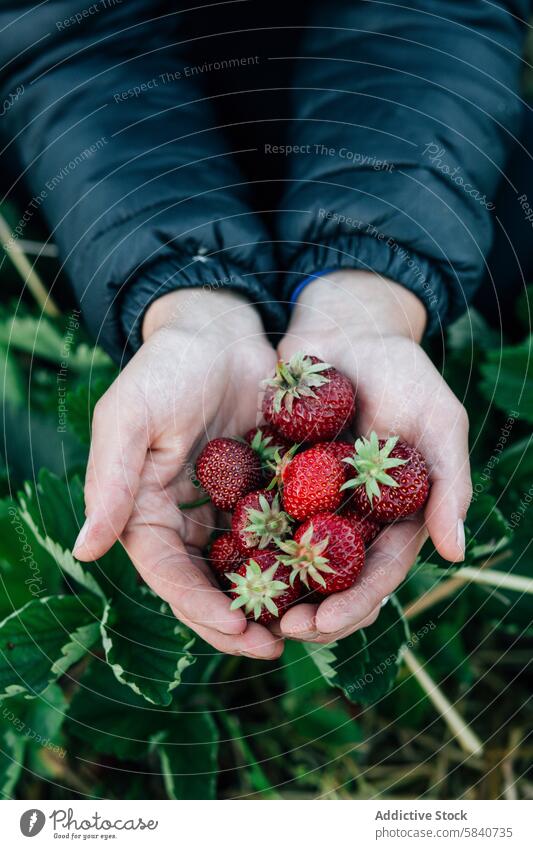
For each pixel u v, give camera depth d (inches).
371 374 18.5
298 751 21.5
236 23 24.4
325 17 23.0
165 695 17.9
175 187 20.9
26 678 18.6
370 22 22.5
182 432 18.1
